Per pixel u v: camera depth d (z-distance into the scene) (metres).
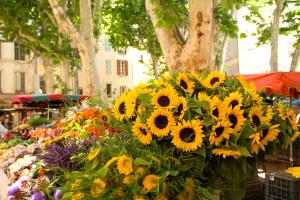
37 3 21.33
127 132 3.01
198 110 2.78
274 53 18.02
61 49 24.78
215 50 8.57
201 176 2.79
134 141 2.92
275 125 2.95
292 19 19.67
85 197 2.64
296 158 8.21
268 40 22.80
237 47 36.56
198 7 7.12
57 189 3.62
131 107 3.00
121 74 53.66
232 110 2.80
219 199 2.88
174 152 2.85
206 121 2.74
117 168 2.66
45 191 3.93
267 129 2.92
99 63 51.41
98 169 2.80
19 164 5.88
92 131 4.23
